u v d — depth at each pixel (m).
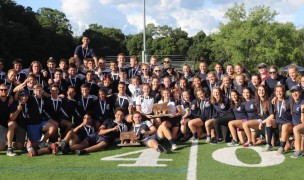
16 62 9.74
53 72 9.98
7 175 6.25
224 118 8.60
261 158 7.21
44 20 63.03
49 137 8.27
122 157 7.45
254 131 8.27
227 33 60.56
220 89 8.87
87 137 8.12
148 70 10.66
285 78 9.35
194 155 7.52
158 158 7.34
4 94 7.93
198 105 9.15
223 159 7.18
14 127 7.85
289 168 6.48
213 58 78.38
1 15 44.47
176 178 6.03
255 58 58.62
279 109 7.79
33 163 7.02
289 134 7.79
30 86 8.84
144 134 8.30
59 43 55.72
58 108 8.56
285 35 59.34
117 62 10.98
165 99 9.09
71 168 6.66
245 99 8.62
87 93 8.82
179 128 8.93
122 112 8.52
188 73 10.84
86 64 11.12
